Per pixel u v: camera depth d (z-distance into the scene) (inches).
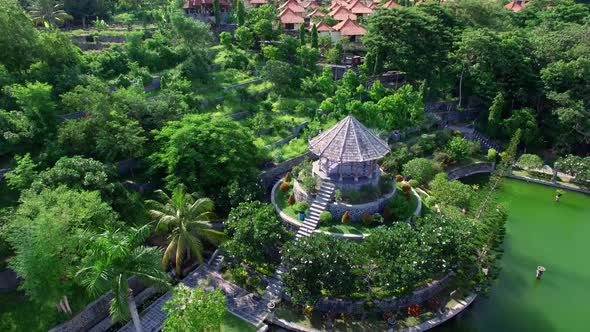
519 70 2785.4
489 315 1501.0
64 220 1223.5
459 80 2945.4
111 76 2454.5
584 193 2320.4
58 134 1723.7
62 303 1295.5
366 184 1760.6
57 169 1498.5
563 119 2546.8
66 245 1221.7
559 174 2491.4
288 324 1393.9
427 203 1911.9
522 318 1489.9
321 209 1707.7
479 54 2746.1
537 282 1668.3
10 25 1998.0
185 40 2783.0
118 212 1579.7
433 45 2876.5
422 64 2819.9
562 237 1966.0
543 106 2815.0
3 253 1328.7
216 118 1926.7
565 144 2635.3
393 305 1462.8
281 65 2645.2
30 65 2080.5
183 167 1726.1
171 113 2047.2
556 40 2871.6
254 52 3090.6
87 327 1354.6
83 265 1225.4
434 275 1496.1
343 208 1706.4
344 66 2947.8
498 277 1685.5
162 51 2719.0
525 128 2664.9
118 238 1101.7
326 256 1331.2
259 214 1485.0
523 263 1781.5
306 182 1754.4
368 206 1708.9
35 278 1174.3
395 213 1729.8
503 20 3585.1
